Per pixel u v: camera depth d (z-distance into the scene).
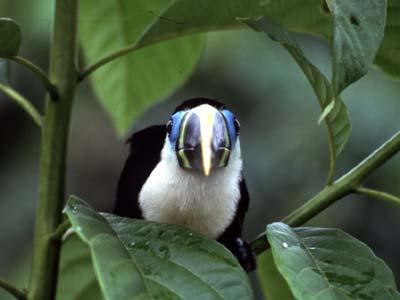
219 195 4.54
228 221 4.64
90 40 5.11
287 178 11.12
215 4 4.05
